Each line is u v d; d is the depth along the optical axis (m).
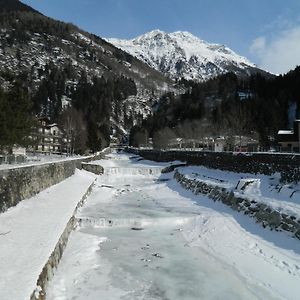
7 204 21.59
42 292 12.77
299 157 31.94
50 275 15.23
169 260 20.33
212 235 25.08
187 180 45.31
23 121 43.34
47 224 19.77
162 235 25.50
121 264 19.31
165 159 76.31
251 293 16.28
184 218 29.25
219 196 34.38
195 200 37.75
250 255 20.80
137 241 23.84
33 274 12.62
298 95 111.88
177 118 145.75
